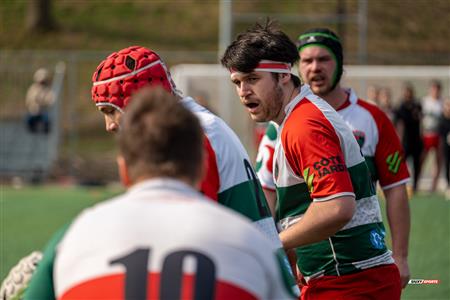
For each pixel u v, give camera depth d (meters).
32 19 93.00
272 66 12.75
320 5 89.62
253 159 56.03
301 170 12.58
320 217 12.09
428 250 31.53
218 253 7.19
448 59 79.31
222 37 68.81
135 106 7.52
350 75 55.62
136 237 7.24
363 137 15.97
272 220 11.02
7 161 62.38
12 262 29.69
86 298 7.18
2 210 43.88
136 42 89.56
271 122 14.47
